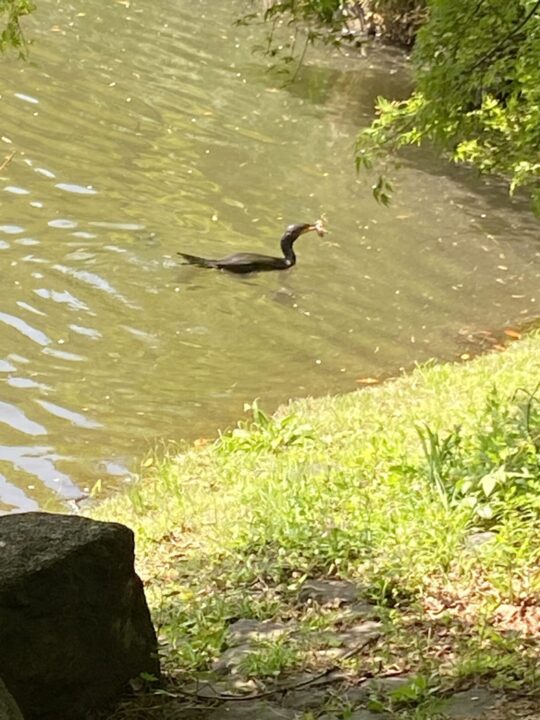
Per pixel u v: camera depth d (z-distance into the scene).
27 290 13.63
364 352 12.91
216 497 8.30
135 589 4.91
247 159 18.64
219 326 13.25
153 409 11.34
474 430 8.68
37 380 11.73
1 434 10.72
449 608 5.80
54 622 4.60
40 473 10.10
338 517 7.13
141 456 10.45
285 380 12.14
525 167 11.46
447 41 8.63
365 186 17.95
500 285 14.92
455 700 4.77
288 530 6.98
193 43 24.61
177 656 5.40
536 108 9.62
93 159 17.81
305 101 21.70
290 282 14.46
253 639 5.61
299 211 16.86
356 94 22.31
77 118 19.48
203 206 16.67
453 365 11.76
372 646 5.44
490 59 8.72
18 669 4.54
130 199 16.53
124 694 4.90
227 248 15.46
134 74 22.17
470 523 6.79
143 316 13.30
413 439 8.89
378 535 6.73
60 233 15.18
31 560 4.58
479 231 16.56
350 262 15.28
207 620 5.90
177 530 7.69
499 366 11.09
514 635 5.39
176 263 14.68
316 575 6.44
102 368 12.09
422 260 15.51
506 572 6.08
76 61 22.50
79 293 13.67
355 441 9.12
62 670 4.64
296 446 9.49
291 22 8.45
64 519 4.82
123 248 14.97
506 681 4.88
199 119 20.19
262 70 23.19
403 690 4.80
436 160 18.70
